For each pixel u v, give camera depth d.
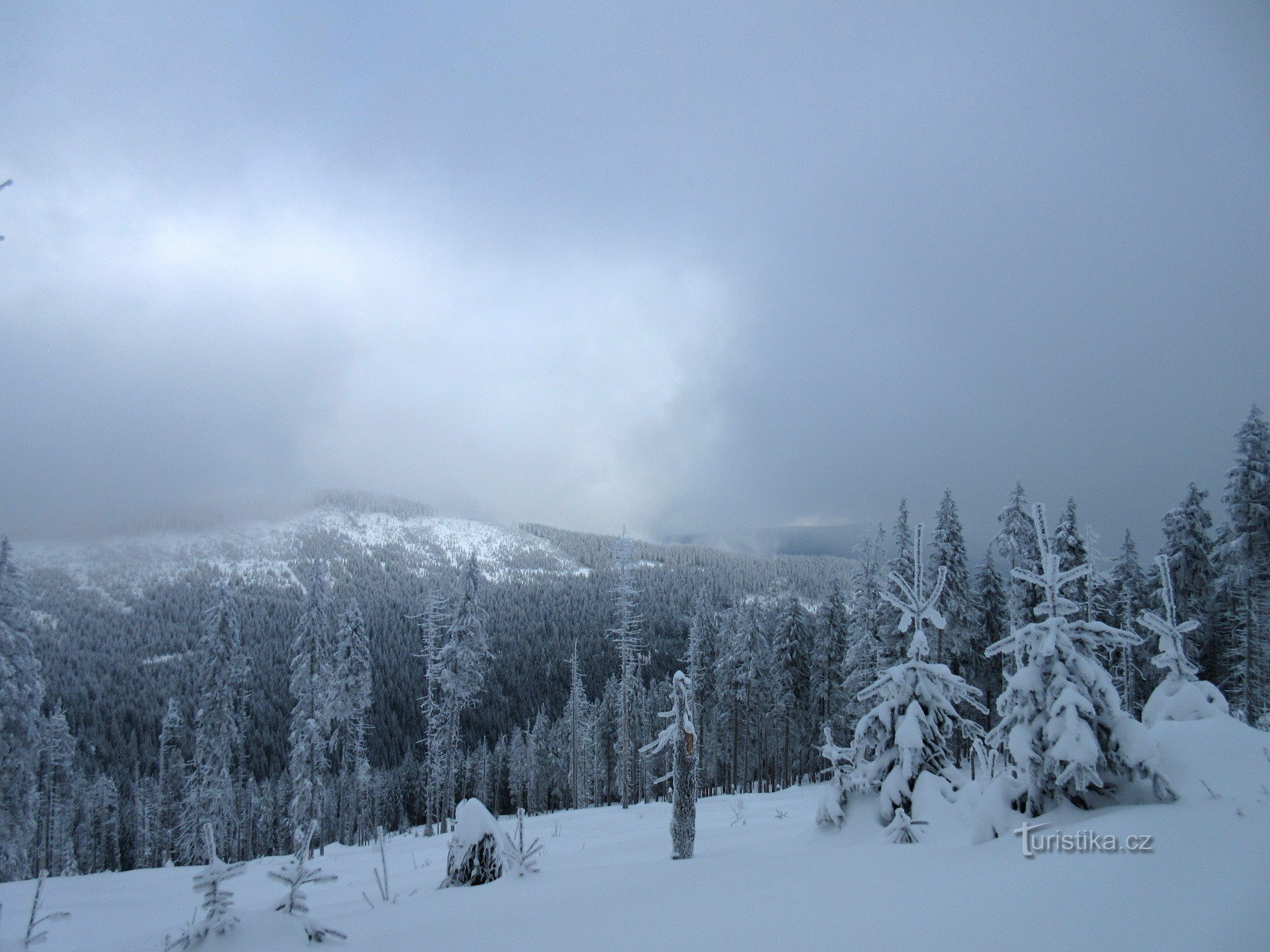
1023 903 4.24
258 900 15.20
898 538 30.38
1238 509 25.03
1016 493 27.67
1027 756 6.79
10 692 24.41
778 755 52.59
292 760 35.09
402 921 6.98
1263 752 6.34
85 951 7.97
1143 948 3.27
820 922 4.50
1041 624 7.19
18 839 24.81
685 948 4.30
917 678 10.16
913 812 9.16
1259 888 3.73
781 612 46.19
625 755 37.41
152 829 59.38
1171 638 9.21
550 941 4.98
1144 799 6.43
